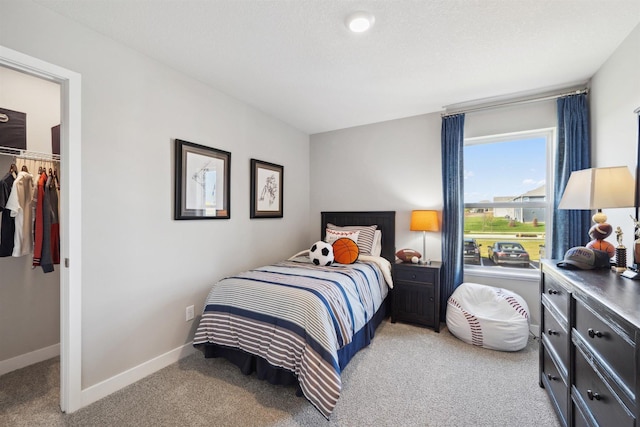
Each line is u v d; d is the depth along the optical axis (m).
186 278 2.40
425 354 2.39
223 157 2.73
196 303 2.48
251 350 1.96
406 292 3.04
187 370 2.15
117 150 1.93
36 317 2.32
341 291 2.13
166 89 2.24
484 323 2.49
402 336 2.75
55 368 2.21
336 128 3.89
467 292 2.77
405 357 2.34
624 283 1.30
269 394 1.86
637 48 1.75
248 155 3.06
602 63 2.21
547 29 1.79
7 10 1.48
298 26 1.77
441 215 3.26
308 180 4.12
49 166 2.39
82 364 1.75
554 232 2.60
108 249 1.88
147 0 1.55
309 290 1.98
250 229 3.08
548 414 1.67
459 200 3.03
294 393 1.87
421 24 1.74
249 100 2.95
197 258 2.49
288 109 3.20
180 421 1.62
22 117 2.17
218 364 2.24
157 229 2.18
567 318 1.42
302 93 2.78
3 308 2.17
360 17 1.67
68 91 1.69
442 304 3.11
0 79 2.20
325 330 1.75
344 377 2.05
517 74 2.39
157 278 2.18
